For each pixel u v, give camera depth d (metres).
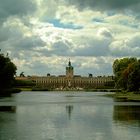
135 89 138.38
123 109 70.69
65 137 35.12
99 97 141.50
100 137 35.19
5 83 162.50
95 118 52.66
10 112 62.81
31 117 53.84
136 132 38.28
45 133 37.44
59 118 52.56
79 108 73.38
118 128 41.31
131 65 155.88
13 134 36.66
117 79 177.38
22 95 162.25
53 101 105.19
